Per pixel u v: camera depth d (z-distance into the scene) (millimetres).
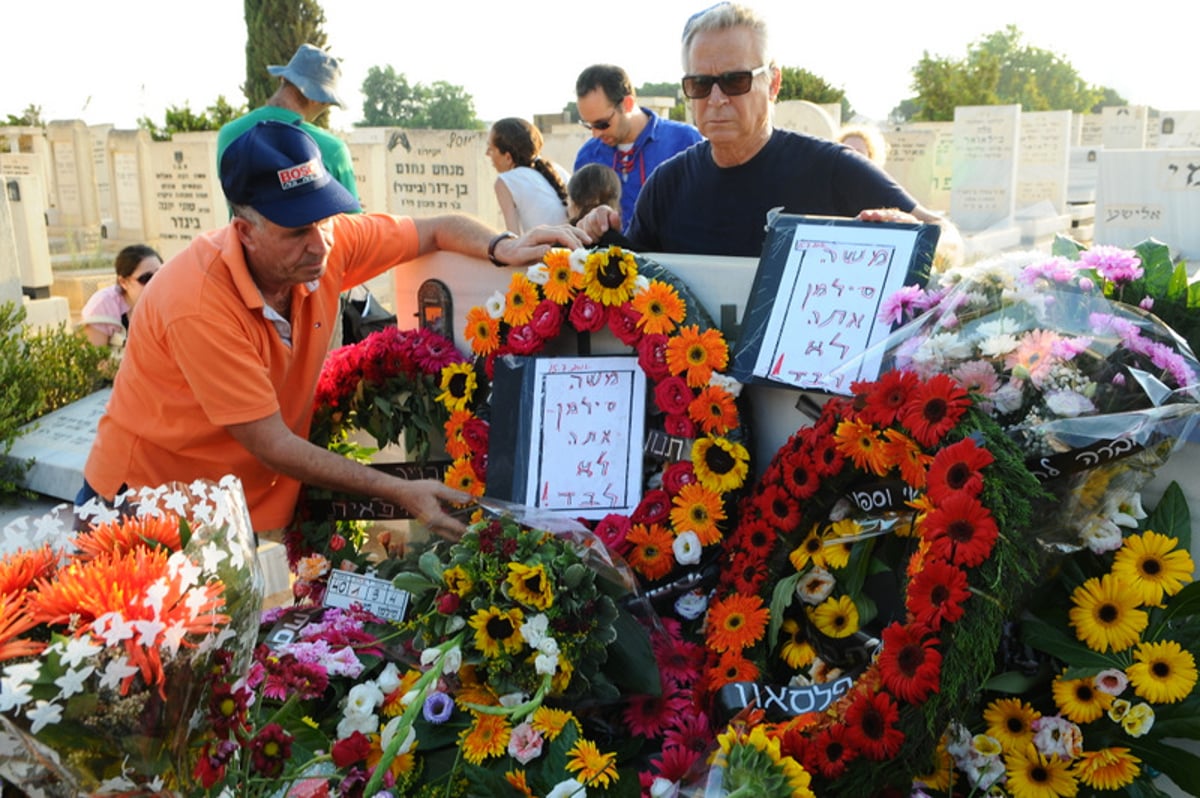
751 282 2365
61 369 5801
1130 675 1723
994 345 1829
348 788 1842
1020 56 62000
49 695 1221
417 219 2832
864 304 2139
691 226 3111
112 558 1416
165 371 2463
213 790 1460
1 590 1366
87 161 16531
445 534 2340
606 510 2350
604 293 2406
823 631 2035
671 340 2322
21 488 5207
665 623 2215
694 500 2252
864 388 1922
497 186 5172
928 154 17859
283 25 17234
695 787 1768
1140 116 24594
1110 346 1796
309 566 2699
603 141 5180
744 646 2047
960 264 2334
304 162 2332
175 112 15312
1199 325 1974
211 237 2490
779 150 2936
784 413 2299
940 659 1616
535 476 2402
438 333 2848
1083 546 1799
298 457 2404
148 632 1248
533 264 2621
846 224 2236
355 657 2158
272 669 1977
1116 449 1720
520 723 1934
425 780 1925
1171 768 1729
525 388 2467
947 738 1812
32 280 9711
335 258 2662
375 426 2893
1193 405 1725
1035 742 1764
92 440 5195
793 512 2076
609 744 1999
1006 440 1741
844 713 1735
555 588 1985
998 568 1640
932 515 1685
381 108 54031
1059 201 16906
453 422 2639
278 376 2572
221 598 1413
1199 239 10805
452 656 1918
